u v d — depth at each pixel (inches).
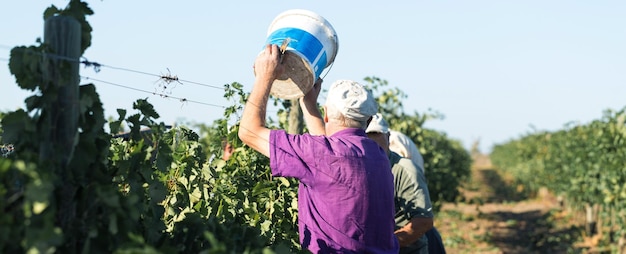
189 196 173.6
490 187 1528.1
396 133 239.5
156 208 131.1
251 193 197.5
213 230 128.1
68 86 107.8
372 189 137.6
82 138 112.3
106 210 107.2
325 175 135.5
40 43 105.9
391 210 143.2
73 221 106.5
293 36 149.9
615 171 585.0
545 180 1047.6
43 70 105.6
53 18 107.4
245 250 122.6
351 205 136.7
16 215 97.6
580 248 657.0
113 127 129.8
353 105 142.2
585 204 735.7
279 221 195.3
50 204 100.2
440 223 807.7
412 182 201.9
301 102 169.2
